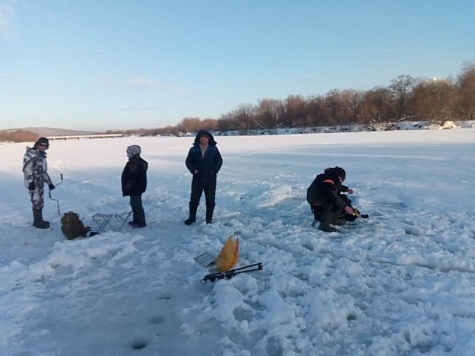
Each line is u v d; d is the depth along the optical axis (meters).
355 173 12.55
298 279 4.59
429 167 12.79
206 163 7.43
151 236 6.86
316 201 6.78
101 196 11.04
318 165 15.27
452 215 6.99
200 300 4.34
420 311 3.77
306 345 3.35
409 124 73.50
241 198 9.77
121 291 4.64
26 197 11.39
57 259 5.54
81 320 3.99
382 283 4.47
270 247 5.82
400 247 5.50
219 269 4.97
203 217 8.04
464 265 4.85
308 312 3.86
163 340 3.59
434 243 5.61
